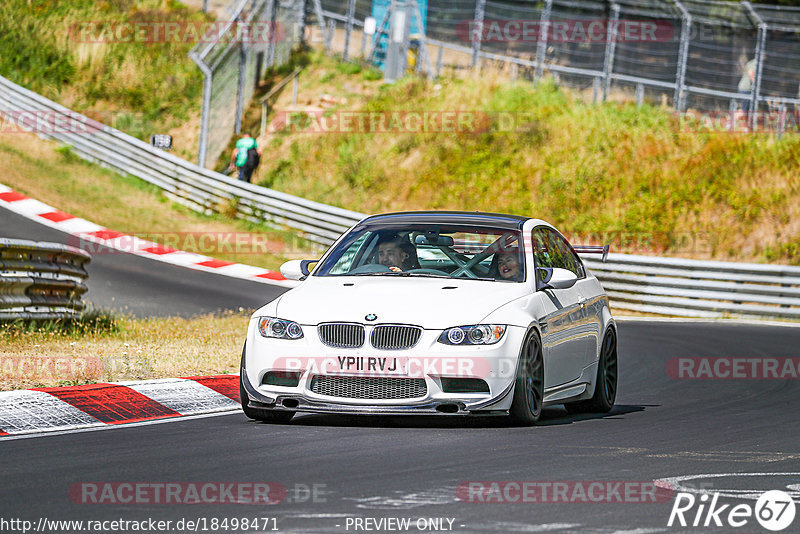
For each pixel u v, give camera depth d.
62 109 124.75
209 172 113.50
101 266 83.69
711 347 58.81
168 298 71.44
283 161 123.44
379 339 30.17
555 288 33.47
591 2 124.62
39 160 119.12
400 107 127.62
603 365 36.78
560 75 131.62
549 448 27.36
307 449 26.75
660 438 29.73
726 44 125.75
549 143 116.38
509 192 111.50
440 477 23.14
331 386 30.42
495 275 33.59
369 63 142.38
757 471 24.69
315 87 136.62
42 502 20.45
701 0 119.56
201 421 31.80
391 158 120.31
